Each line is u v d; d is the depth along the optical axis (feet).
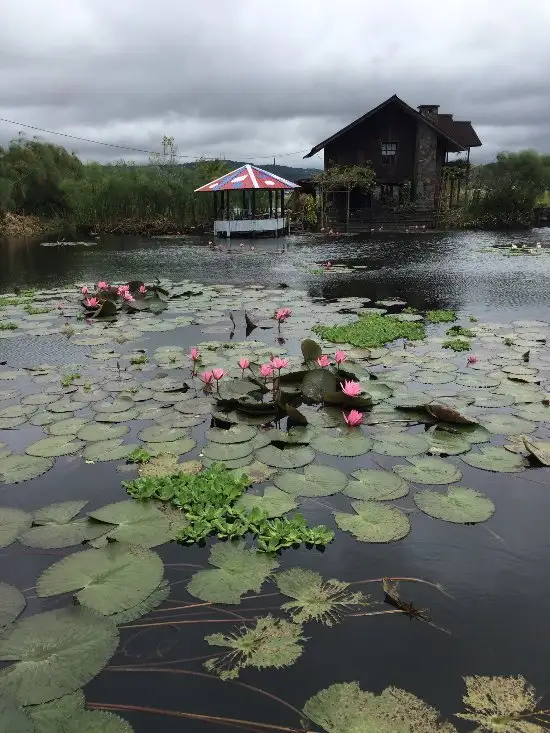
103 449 10.09
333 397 11.80
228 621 5.97
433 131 73.05
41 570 6.86
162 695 5.07
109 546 7.23
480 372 13.91
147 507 8.22
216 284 30.91
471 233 68.44
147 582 6.55
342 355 13.24
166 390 12.94
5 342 18.16
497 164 82.94
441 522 7.76
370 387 12.87
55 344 17.79
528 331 18.39
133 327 20.03
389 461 9.64
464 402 11.94
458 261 40.75
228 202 67.10
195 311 23.07
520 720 4.77
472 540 7.34
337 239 62.23
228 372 14.21
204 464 9.50
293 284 30.71
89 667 5.35
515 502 8.28
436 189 75.92
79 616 5.99
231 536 7.54
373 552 7.13
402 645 5.59
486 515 7.89
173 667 5.38
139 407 12.05
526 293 26.86
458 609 6.08
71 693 5.08
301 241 60.64
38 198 83.82
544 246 51.60
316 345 14.28
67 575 6.67
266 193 87.20
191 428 10.94
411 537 7.44
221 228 66.59
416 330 18.57
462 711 4.85
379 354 15.71
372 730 4.68
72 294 27.96
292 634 5.77
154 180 81.10
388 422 11.16
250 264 40.75
